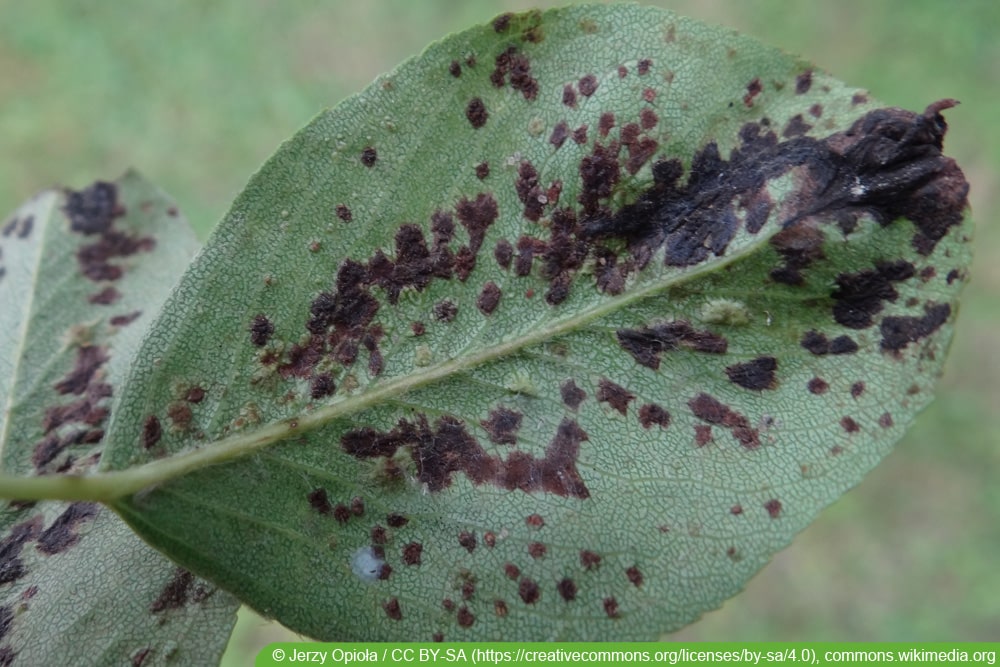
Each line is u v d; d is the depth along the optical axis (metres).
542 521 0.16
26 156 0.35
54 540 0.17
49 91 0.36
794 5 0.35
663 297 0.17
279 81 0.36
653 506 0.16
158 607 0.17
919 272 0.16
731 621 0.32
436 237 0.17
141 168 0.35
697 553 0.16
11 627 0.17
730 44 0.17
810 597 0.32
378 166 0.16
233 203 0.16
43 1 0.36
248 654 0.29
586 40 0.17
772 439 0.16
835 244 0.16
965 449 0.33
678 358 0.16
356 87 0.36
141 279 0.18
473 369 0.17
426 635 0.16
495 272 0.17
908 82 0.35
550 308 0.17
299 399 0.16
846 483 0.16
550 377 0.17
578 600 0.16
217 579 0.16
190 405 0.16
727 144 0.17
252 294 0.16
